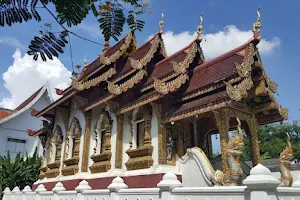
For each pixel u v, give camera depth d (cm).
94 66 1638
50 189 1648
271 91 1077
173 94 1159
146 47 1440
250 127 1105
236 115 1032
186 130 1180
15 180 2120
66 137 1692
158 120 1124
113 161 1293
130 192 809
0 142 2695
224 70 1053
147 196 755
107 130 1366
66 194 1080
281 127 4119
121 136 1301
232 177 823
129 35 1442
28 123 2920
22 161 2266
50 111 1916
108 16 295
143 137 1227
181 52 1270
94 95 1508
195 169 1004
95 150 1435
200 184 959
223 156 902
